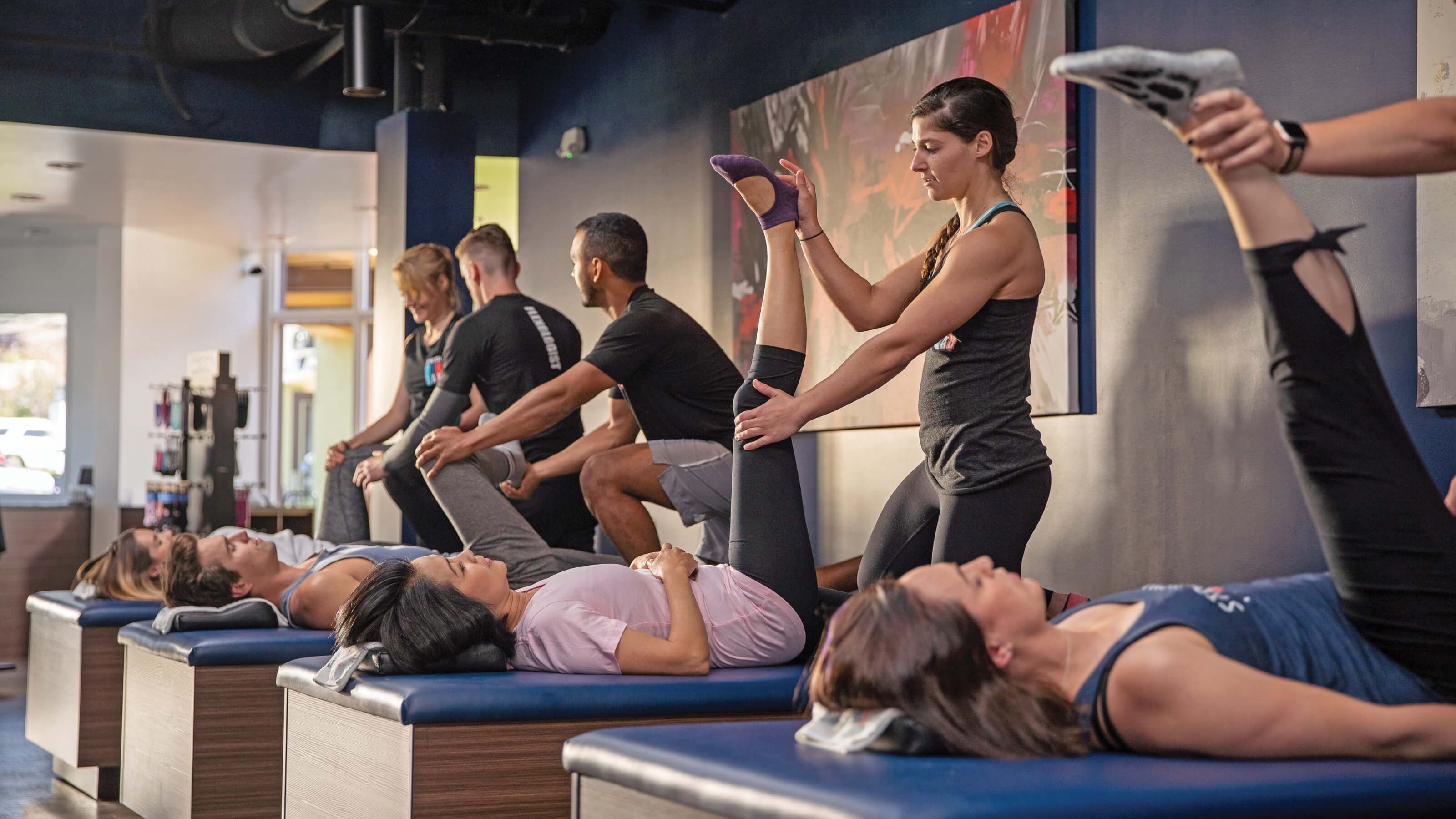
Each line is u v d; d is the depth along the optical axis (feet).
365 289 33.17
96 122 20.58
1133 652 4.91
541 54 21.56
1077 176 11.40
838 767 4.61
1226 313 10.07
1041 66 11.64
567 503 13.84
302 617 10.70
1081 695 5.01
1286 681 4.84
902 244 13.29
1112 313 11.12
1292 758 4.85
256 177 24.20
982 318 8.08
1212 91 4.68
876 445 13.78
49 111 20.34
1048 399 11.48
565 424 14.49
